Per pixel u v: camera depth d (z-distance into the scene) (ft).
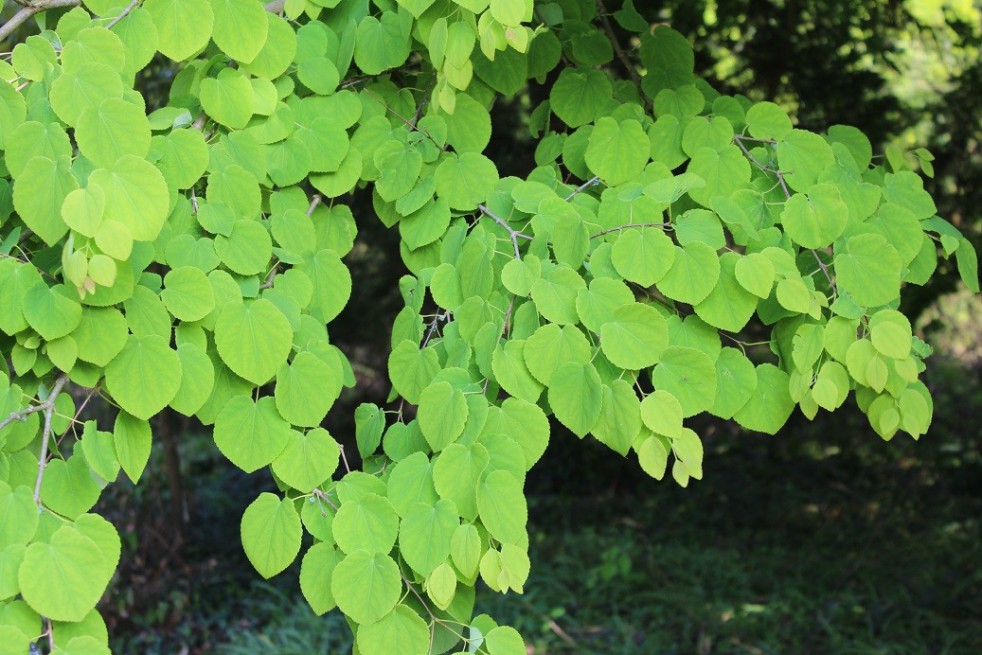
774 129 6.10
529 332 5.60
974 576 17.80
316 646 15.64
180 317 5.42
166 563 18.15
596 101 6.50
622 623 16.62
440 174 6.03
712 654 15.43
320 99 6.04
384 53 6.07
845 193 5.97
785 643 15.76
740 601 17.34
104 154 5.27
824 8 11.21
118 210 5.13
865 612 16.55
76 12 5.67
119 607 16.56
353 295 17.94
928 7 12.53
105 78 5.33
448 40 5.54
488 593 17.37
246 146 5.80
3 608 5.20
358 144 6.13
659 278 5.56
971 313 20.61
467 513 5.44
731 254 5.61
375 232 16.14
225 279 5.57
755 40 11.55
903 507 20.94
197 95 5.96
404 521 5.44
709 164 6.01
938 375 22.97
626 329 5.48
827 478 22.57
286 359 5.57
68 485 5.53
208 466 23.72
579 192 6.10
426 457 5.58
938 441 22.24
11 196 5.58
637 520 21.40
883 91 12.35
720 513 21.36
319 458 5.59
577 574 18.54
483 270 5.71
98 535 5.24
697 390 5.49
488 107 6.44
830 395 5.71
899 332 5.64
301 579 5.61
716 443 24.93
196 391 5.50
